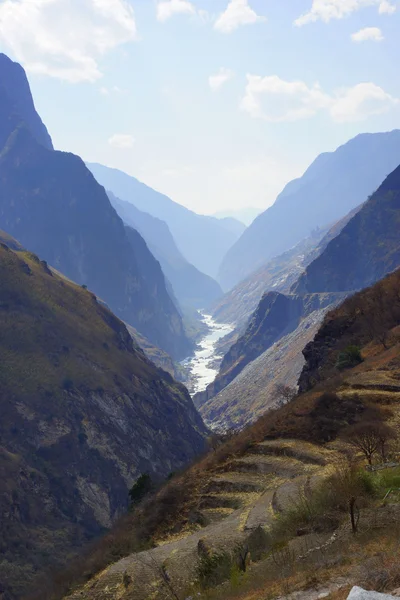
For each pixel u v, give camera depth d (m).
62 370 103.31
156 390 126.75
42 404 92.56
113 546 24.64
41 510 73.94
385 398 27.52
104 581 17.48
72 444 89.44
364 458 20.84
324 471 21.09
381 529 11.42
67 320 120.69
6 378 93.44
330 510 14.09
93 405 100.56
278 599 8.73
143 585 15.58
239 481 23.14
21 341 104.00
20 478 75.19
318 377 49.03
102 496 85.88
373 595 5.93
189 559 16.27
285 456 24.70
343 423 25.78
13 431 85.12
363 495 13.96
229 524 18.41
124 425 103.62
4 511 67.06
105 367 114.31
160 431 113.75
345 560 9.67
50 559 64.06
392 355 37.56
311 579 8.93
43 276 132.50
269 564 11.93
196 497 24.17
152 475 87.19
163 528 23.33
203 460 33.03
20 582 56.56
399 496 13.70
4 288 113.94
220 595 11.44
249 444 27.16
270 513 17.89
